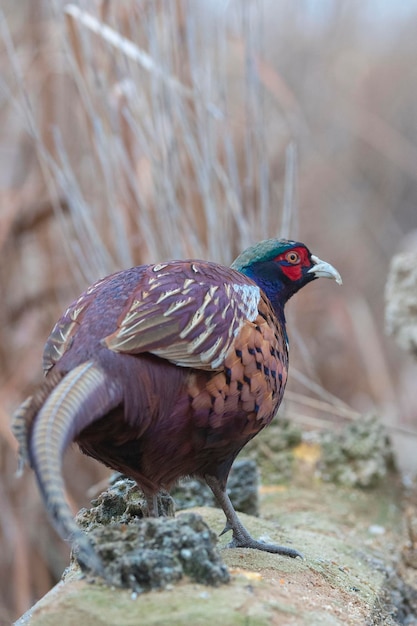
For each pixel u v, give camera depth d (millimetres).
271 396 6230
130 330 5410
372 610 6355
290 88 17891
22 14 11891
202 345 5648
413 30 19234
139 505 6527
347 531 8867
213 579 5160
